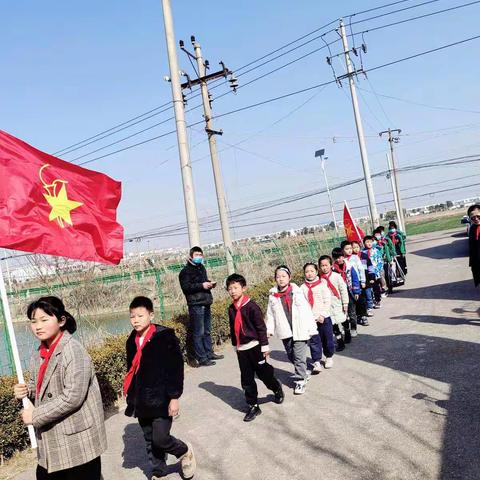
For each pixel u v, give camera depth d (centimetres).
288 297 629
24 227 489
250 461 444
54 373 311
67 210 532
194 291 859
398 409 509
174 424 572
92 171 563
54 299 326
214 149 1742
